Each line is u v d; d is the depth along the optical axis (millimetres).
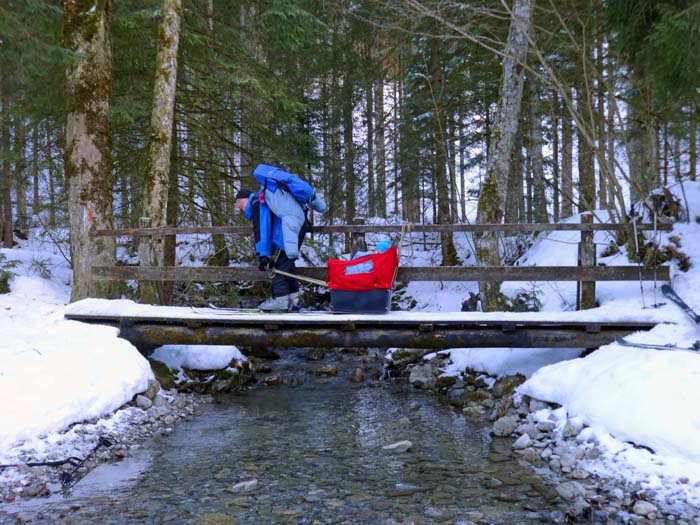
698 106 7879
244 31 11312
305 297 12742
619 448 4070
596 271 6379
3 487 3785
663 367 4504
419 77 14922
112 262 8508
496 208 8367
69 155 8352
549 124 16219
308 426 5625
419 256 16438
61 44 8445
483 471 4227
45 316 7711
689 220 7102
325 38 15938
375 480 4074
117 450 4703
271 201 6426
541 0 9906
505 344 5977
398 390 7453
